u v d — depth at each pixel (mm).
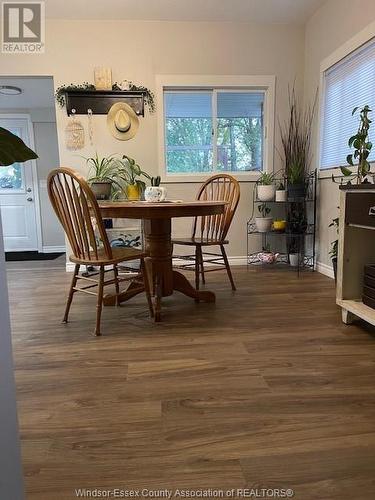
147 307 2475
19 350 1815
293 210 3662
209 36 3609
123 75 3590
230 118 3844
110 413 1286
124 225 3709
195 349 1792
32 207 5648
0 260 598
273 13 3443
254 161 3938
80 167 3648
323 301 2555
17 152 619
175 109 3783
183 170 3889
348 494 931
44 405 1341
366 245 2100
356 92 2881
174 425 1213
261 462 1042
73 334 2018
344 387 1435
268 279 3238
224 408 1305
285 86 3750
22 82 4156
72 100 3541
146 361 1678
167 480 983
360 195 1912
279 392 1402
